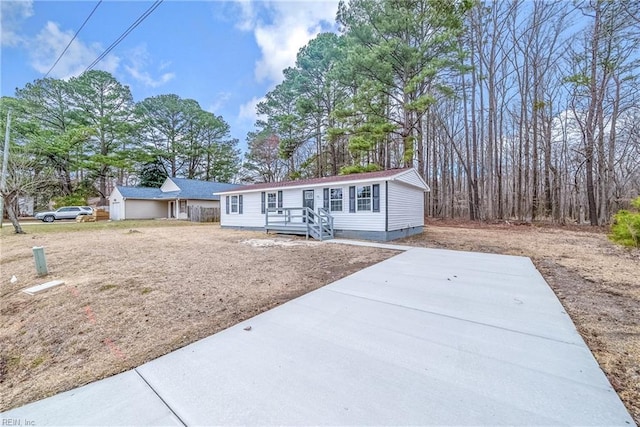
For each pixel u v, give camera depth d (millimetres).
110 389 2072
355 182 10773
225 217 15898
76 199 25609
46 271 5520
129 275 5254
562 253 7203
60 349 2930
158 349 2699
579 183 18500
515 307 3463
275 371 2176
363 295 3988
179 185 24938
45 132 22672
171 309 3691
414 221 12516
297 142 23484
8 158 13141
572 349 2447
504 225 15352
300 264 6148
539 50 17188
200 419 1693
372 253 7438
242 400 1854
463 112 21125
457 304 3588
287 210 12078
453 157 23453
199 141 33375
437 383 1984
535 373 2096
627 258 6465
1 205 14242
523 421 1617
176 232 13359
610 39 13133
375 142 15594
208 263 6262
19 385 2395
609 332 2785
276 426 1611
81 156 25375
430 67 12906
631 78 13469
